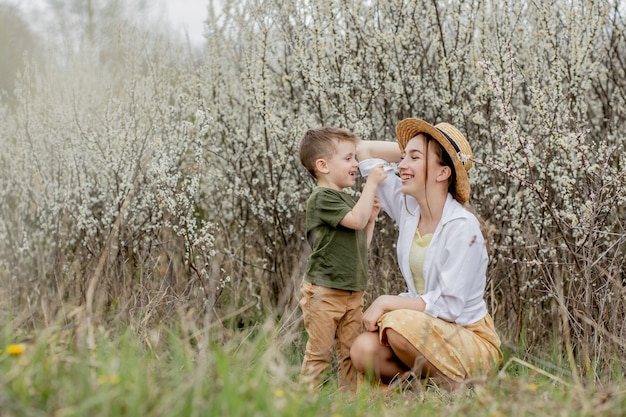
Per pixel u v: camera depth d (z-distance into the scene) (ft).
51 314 10.27
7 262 13.57
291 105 14.30
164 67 15.24
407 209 10.62
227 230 14.47
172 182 12.41
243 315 13.15
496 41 12.60
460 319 9.82
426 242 10.26
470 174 12.42
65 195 13.46
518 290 12.74
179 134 13.94
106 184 13.89
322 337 10.61
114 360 6.85
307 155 11.08
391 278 13.42
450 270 9.72
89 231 13.01
